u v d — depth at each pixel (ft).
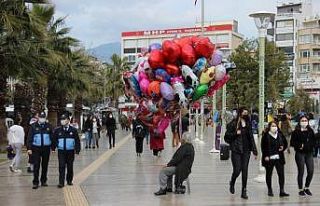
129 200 37.86
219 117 93.86
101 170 59.06
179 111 52.31
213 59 47.85
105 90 289.33
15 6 73.51
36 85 103.24
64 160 45.60
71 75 119.34
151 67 48.16
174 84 46.85
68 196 39.96
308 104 188.65
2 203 36.99
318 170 58.75
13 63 76.33
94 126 100.48
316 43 330.13
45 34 80.38
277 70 150.92
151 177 52.13
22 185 46.60
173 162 40.63
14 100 102.17
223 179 49.98
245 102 141.49
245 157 39.47
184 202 36.91
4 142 83.35
